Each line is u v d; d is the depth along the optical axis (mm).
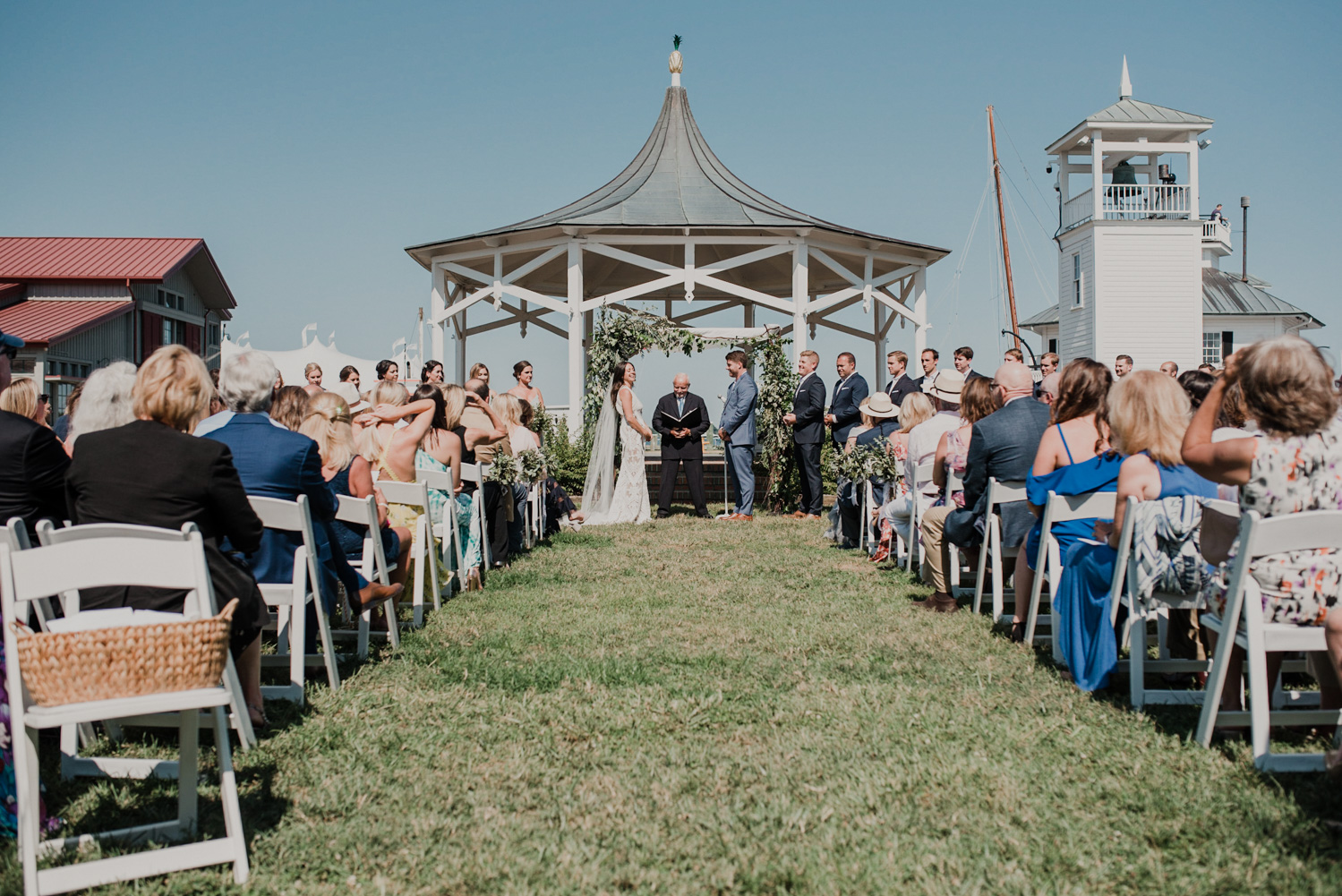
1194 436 3553
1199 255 27234
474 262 18047
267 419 4594
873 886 2668
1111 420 4254
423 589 6164
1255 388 3375
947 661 4992
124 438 3459
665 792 3303
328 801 3270
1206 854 2779
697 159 17906
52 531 2932
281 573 4441
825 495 15602
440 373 10562
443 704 4324
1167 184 27391
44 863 2857
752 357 13391
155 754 3750
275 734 3945
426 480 6918
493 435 8445
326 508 4695
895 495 8789
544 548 9633
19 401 5055
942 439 6727
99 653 2615
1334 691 3633
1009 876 2684
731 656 5125
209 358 27062
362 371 18688
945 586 6516
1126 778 3346
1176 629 4824
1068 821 3016
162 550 2883
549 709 4211
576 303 15828
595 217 15570
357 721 4102
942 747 3666
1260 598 3389
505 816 3154
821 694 4391
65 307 22094
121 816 3203
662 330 13680
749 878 2701
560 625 5969
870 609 6422
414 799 3289
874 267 19000
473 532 7398
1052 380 8180
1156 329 27344
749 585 7367
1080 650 4484
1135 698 4086
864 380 12242
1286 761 3318
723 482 16016
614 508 12297
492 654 5199
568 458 15453
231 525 3586
